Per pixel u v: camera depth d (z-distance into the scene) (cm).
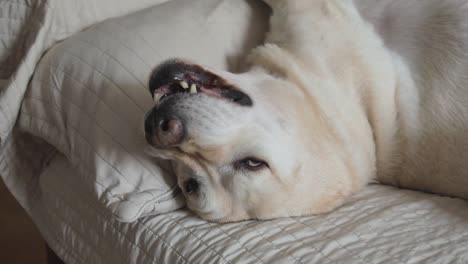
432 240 91
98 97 101
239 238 91
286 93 99
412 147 106
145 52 103
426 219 96
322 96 103
